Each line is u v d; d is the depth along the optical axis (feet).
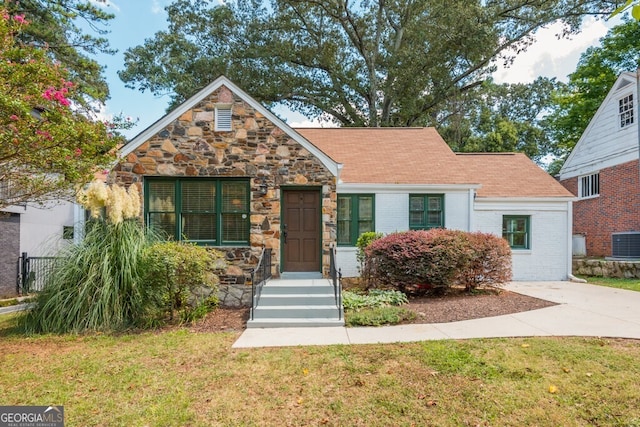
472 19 64.75
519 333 19.26
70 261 22.77
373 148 45.62
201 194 29.99
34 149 17.81
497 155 50.08
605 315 22.90
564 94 84.69
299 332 20.84
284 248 30.58
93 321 21.54
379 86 79.41
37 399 13.01
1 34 17.69
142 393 13.41
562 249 40.24
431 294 30.37
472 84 82.74
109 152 24.45
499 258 30.81
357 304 25.49
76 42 51.31
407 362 15.55
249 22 76.54
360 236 37.14
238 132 29.96
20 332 21.33
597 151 51.93
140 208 28.84
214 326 22.53
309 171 30.09
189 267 23.00
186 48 70.59
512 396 12.50
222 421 11.52
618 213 47.67
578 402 12.05
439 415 11.57
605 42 67.62
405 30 75.92
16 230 39.32
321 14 78.64
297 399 12.80
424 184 38.24
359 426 11.15
